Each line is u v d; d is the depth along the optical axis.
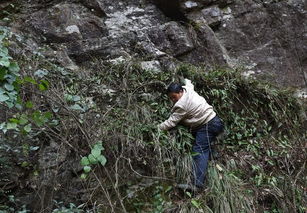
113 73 5.06
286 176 4.54
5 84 3.04
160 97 4.91
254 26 6.32
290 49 6.27
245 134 4.96
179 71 5.22
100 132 4.15
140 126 4.34
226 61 5.84
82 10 5.91
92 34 5.73
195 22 6.07
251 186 4.39
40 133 4.20
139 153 4.23
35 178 4.11
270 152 4.84
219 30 6.23
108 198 3.75
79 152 4.05
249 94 5.26
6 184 4.06
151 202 4.06
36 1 5.82
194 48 5.89
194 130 4.43
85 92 4.73
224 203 4.04
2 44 3.42
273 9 6.44
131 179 4.13
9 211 3.87
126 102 4.68
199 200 4.01
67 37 5.55
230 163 4.55
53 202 3.98
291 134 5.18
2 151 4.12
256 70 6.02
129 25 5.94
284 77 6.07
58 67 4.65
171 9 6.18
